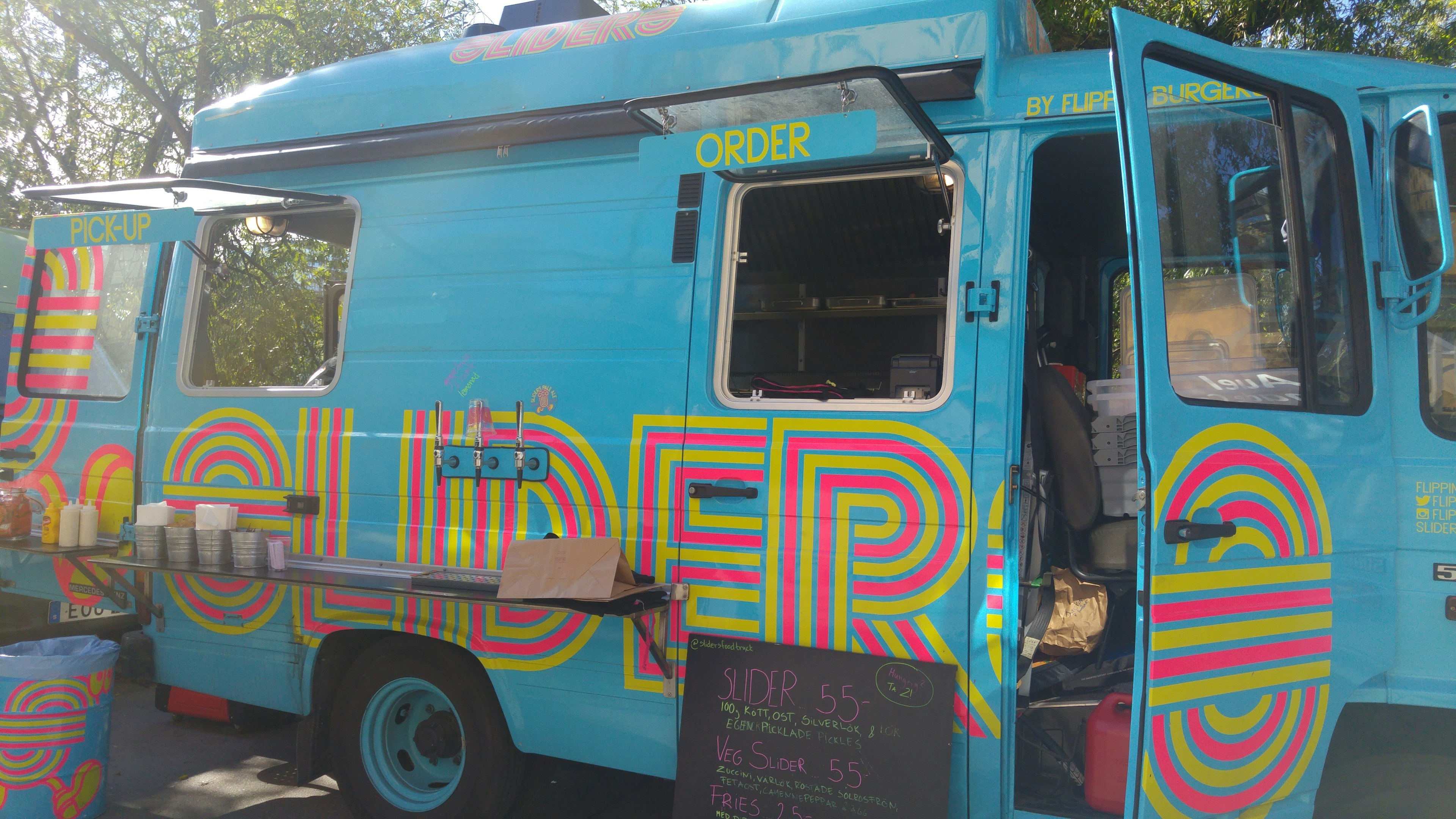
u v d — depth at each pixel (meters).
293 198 3.67
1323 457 2.44
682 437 2.94
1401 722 2.50
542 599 2.73
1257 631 2.33
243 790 4.09
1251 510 2.33
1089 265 4.55
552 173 3.28
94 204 4.07
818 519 2.74
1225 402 2.38
